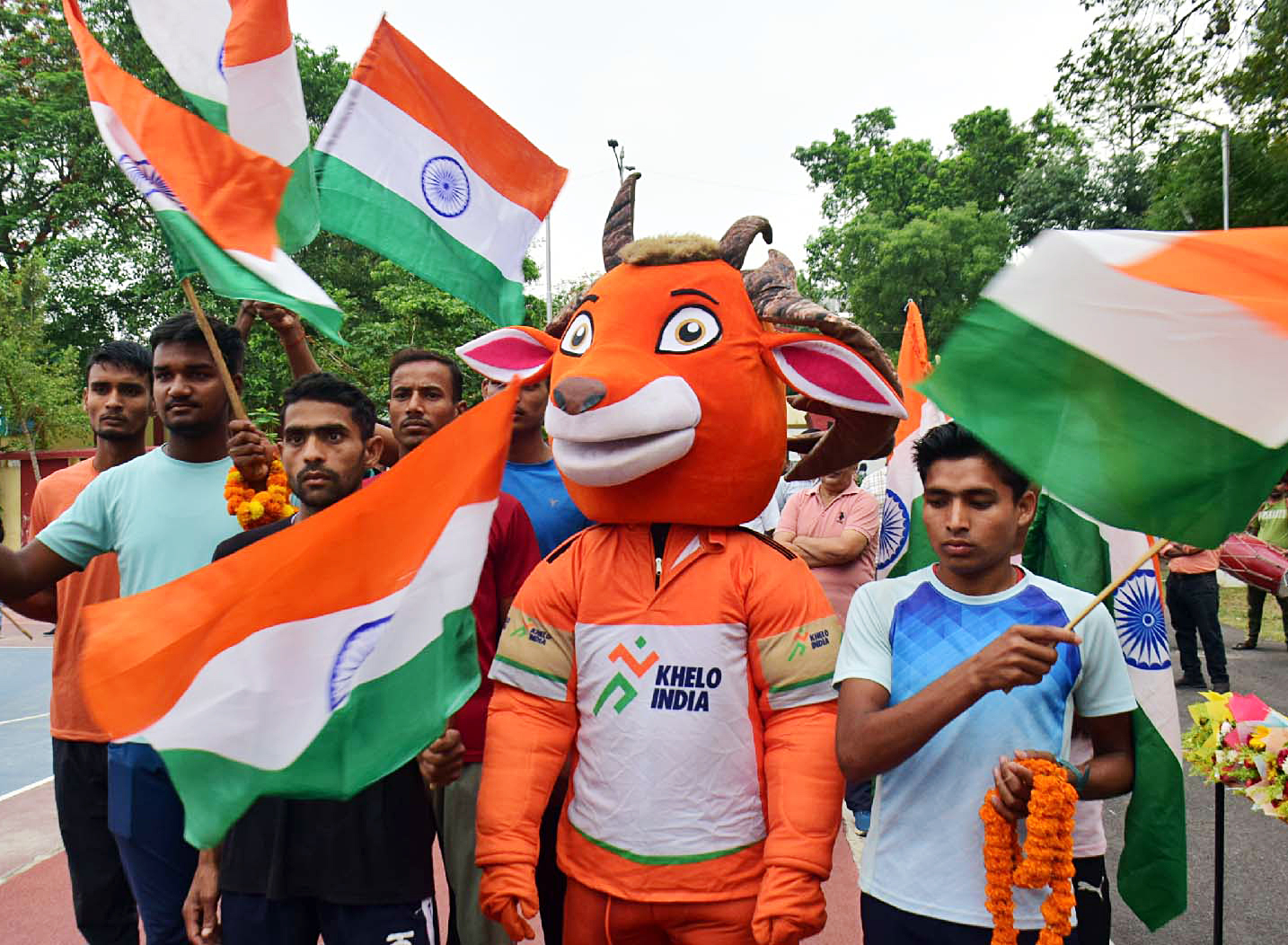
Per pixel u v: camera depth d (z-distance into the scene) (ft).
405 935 8.22
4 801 19.72
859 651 7.90
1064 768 6.93
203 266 9.57
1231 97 56.39
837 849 16.39
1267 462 6.64
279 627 7.68
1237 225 64.95
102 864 11.02
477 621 10.09
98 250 67.62
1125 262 7.12
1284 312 6.68
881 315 118.73
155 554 10.37
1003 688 6.75
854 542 17.44
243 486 9.96
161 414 10.68
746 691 8.48
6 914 14.35
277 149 11.26
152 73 54.29
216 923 8.97
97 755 10.89
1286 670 27.50
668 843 8.11
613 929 8.26
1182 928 13.01
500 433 8.27
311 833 8.18
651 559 8.75
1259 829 16.53
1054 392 7.07
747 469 8.80
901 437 12.93
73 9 10.52
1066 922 6.53
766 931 7.75
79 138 69.46
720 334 8.88
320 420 8.97
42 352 69.31
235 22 11.31
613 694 8.44
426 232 13.41
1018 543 7.86
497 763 8.63
